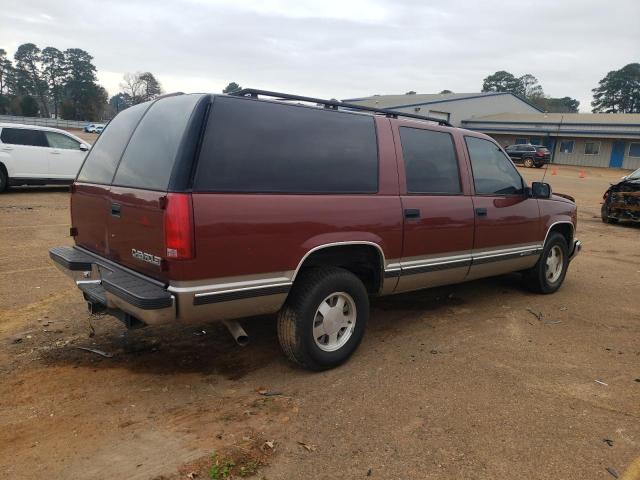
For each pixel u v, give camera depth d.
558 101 101.62
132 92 88.50
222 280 3.39
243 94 3.70
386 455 3.04
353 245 4.11
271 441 3.14
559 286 6.71
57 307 5.41
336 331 4.13
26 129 13.92
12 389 3.70
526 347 4.76
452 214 4.88
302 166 3.79
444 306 5.92
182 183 3.22
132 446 3.07
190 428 3.27
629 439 3.28
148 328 4.92
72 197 4.55
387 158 4.37
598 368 4.34
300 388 3.85
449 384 3.96
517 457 3.06
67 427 3.24
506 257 5.66
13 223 9.84
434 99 56.38
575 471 2.94
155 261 3.38
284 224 3.62
